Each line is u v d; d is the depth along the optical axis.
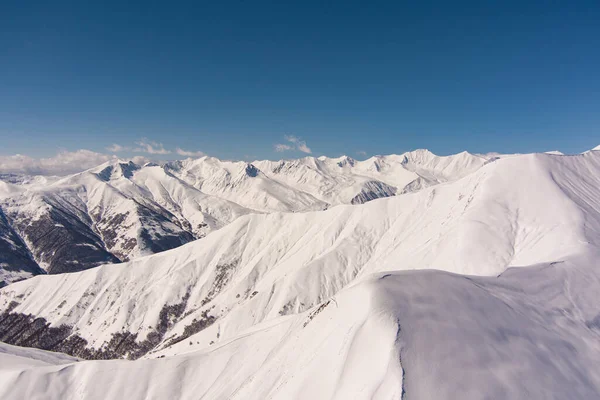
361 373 23.70
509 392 21.02
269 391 33.88
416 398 19.84
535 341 27.52
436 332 24.83
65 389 54.19
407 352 22.80
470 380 21.27
